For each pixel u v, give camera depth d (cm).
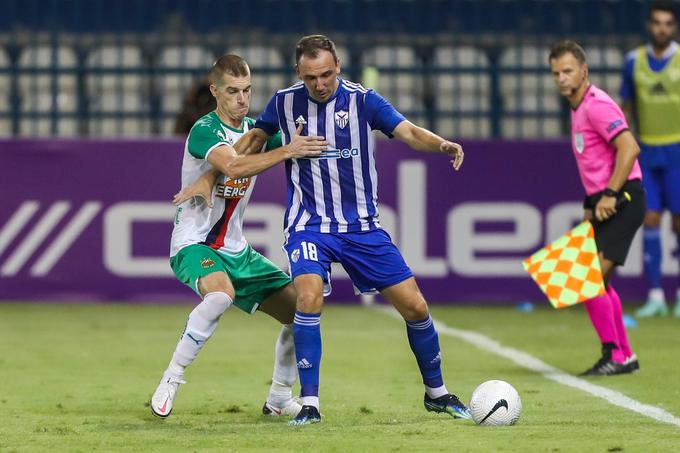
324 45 2316
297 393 2842
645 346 3703
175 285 5028
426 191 5000
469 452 1961
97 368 3272
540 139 5003
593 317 3111
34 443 2111
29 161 4962
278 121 2423
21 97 5825
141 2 5662
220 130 2425
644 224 4597
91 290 5006
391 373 3152
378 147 4988
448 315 4684
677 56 4366
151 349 3703
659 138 4434
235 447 2036
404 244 5009
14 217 4975
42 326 4306
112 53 6028
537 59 5481
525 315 4712
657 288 4659
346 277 5175
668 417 2384
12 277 5000
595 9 5672
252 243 4934
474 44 5497
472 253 5022
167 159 4981
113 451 2020
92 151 4975
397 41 5503
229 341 3925
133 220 4994
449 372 3167
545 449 1983
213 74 2427
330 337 4019
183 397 2748
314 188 2403
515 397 2273
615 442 2050
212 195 2425
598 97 3123
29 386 2920
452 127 5994
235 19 5916
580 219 5016
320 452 1978
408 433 2164
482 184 5000
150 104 5719
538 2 5684
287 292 2484
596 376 3072
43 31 5984
